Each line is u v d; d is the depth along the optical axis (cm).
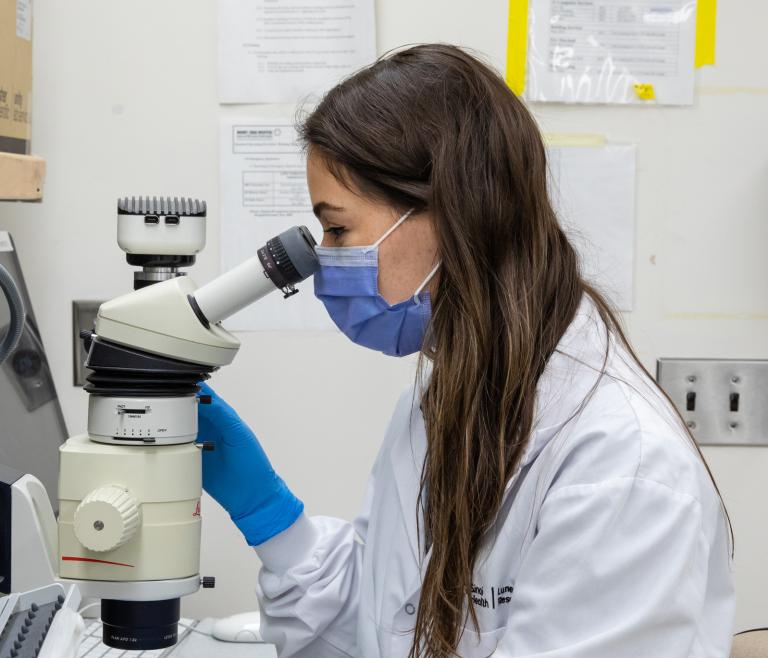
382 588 100
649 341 154
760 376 153
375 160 87
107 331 90
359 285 91
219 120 150
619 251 152
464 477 87
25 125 134
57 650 79
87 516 85
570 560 77
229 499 112
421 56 91
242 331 153
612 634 73
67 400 154
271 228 152
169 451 90
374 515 109
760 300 153
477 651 88
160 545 90
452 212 86
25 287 143
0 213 150
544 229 90
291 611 112
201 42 149
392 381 154
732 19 149
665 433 80
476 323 86
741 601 156
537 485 85
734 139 151
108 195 151
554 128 151
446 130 87
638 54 149
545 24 149
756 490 155
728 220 152
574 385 86
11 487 88
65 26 149
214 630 134
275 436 155
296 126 117
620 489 77
